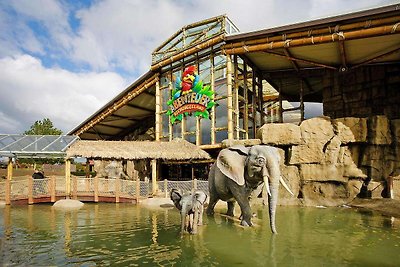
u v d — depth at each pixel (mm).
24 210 14422
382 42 16250
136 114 30328
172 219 11648
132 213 13289
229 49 18812
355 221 10711
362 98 20062
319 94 25812
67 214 13086
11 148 18797
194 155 19297
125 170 31219
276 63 21594
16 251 7277
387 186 14562
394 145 15164
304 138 16391
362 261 6352
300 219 11133
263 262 6316
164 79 24641
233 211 11977
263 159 9086
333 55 18531
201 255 6816
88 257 6770
